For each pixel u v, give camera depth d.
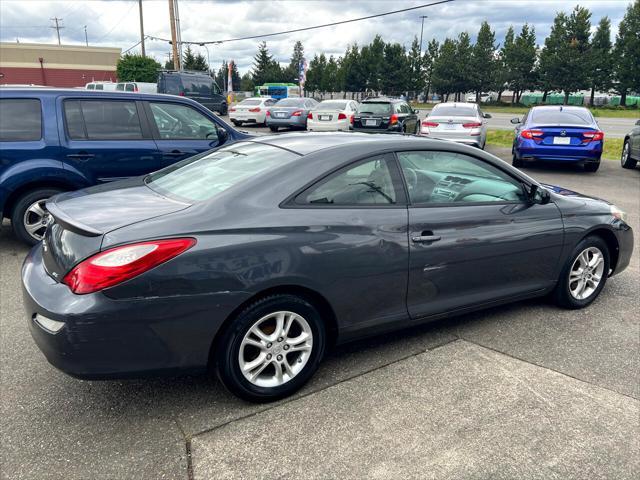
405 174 3.18
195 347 2.54
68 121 5.44
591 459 2.39
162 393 2.91
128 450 2.44
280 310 2.72
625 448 2.47
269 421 2.66
